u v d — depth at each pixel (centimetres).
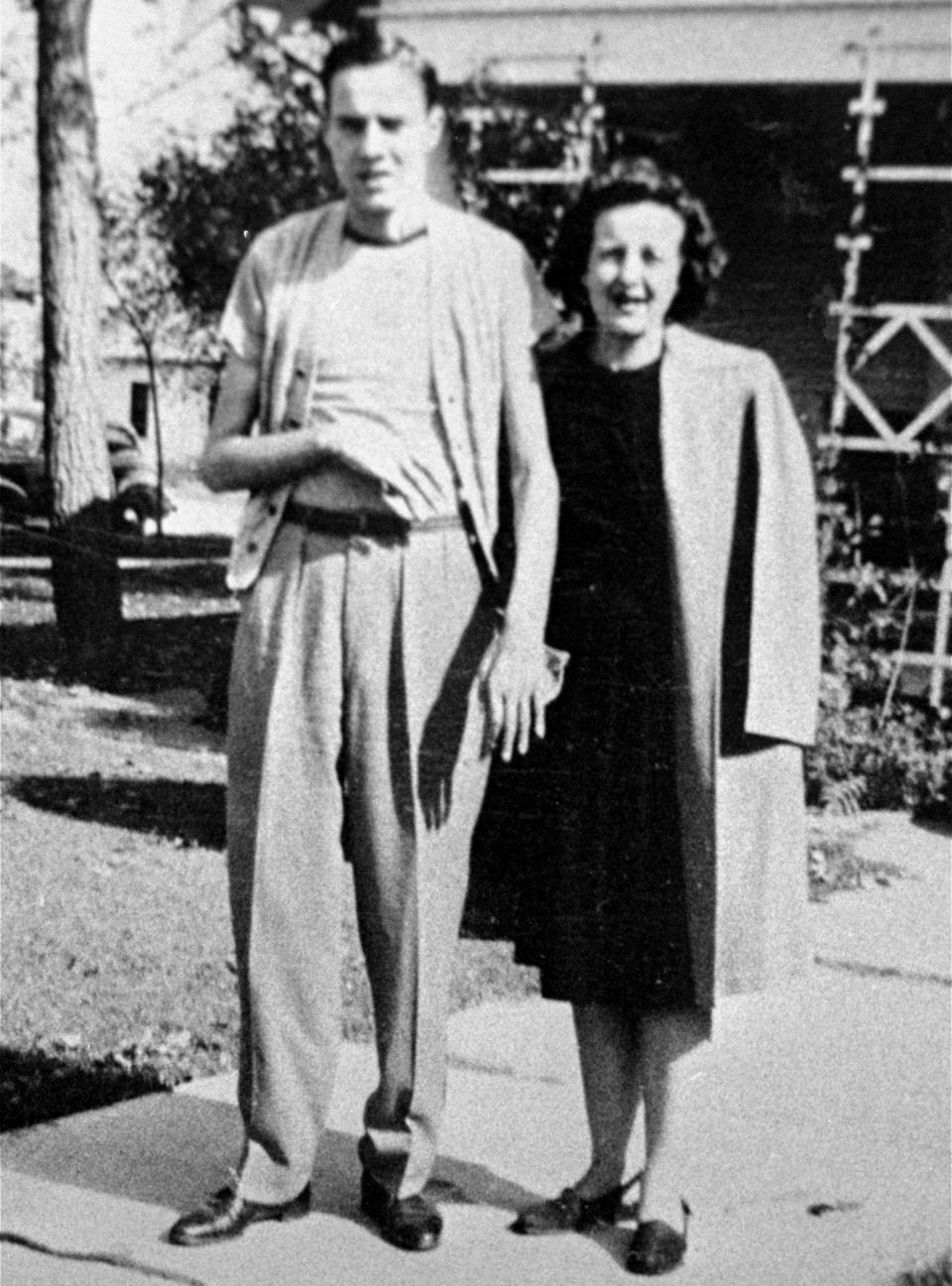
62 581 564
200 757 524
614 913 264
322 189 410
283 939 263
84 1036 351
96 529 556
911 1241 271
